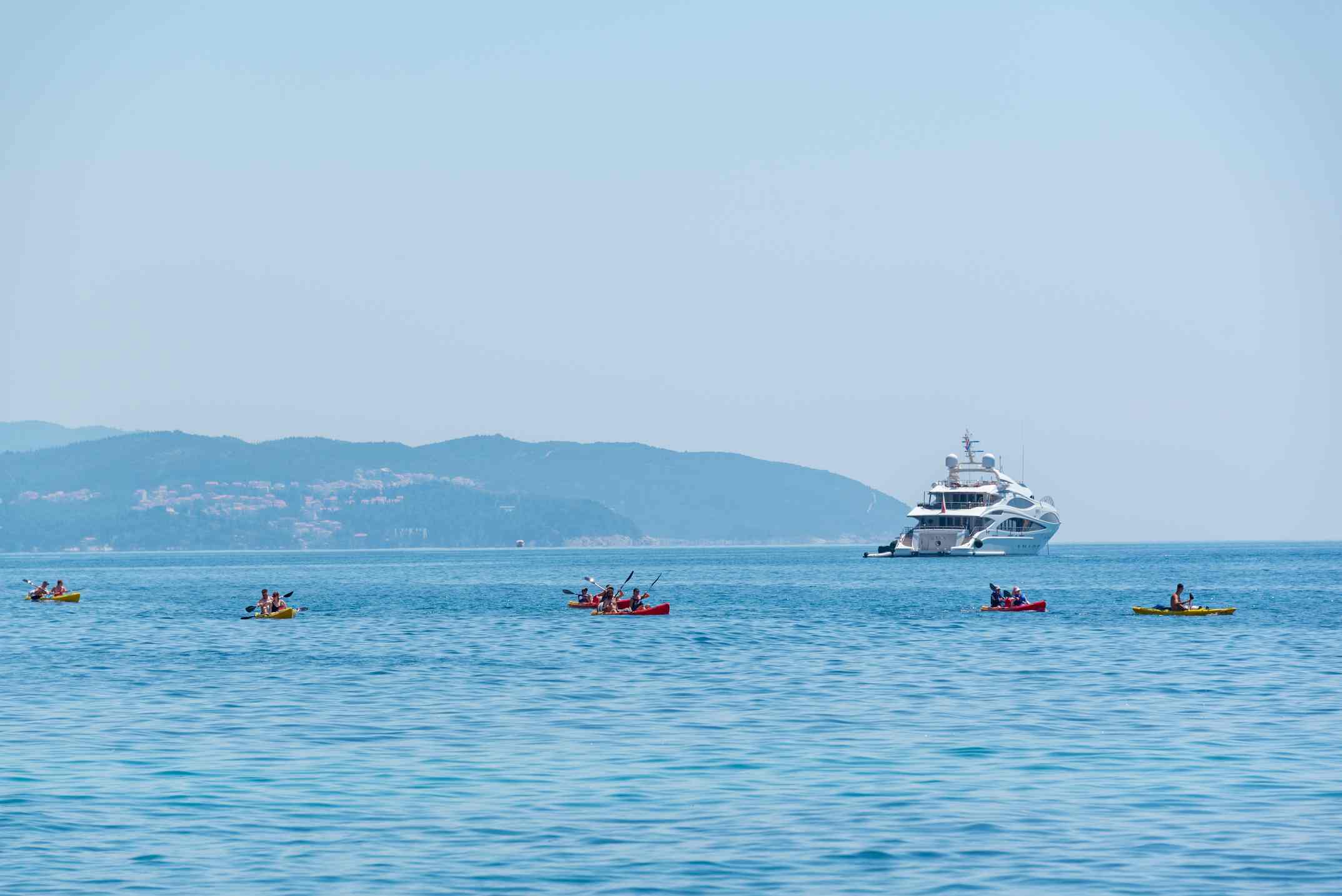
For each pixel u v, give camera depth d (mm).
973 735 164000
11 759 149500
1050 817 120375
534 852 109438
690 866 105438
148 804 126438
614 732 167750
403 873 103875
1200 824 117750
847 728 170125
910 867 105125
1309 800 126625
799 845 111438
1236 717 178125
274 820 120188
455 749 155125
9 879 102375
